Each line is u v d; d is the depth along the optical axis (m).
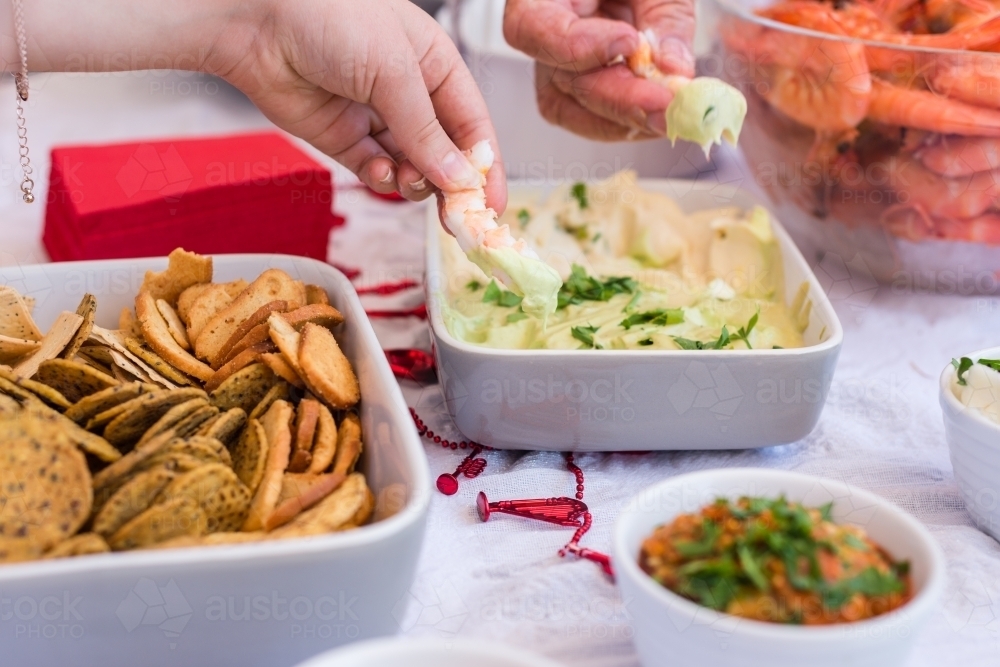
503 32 0.91
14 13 0.73
